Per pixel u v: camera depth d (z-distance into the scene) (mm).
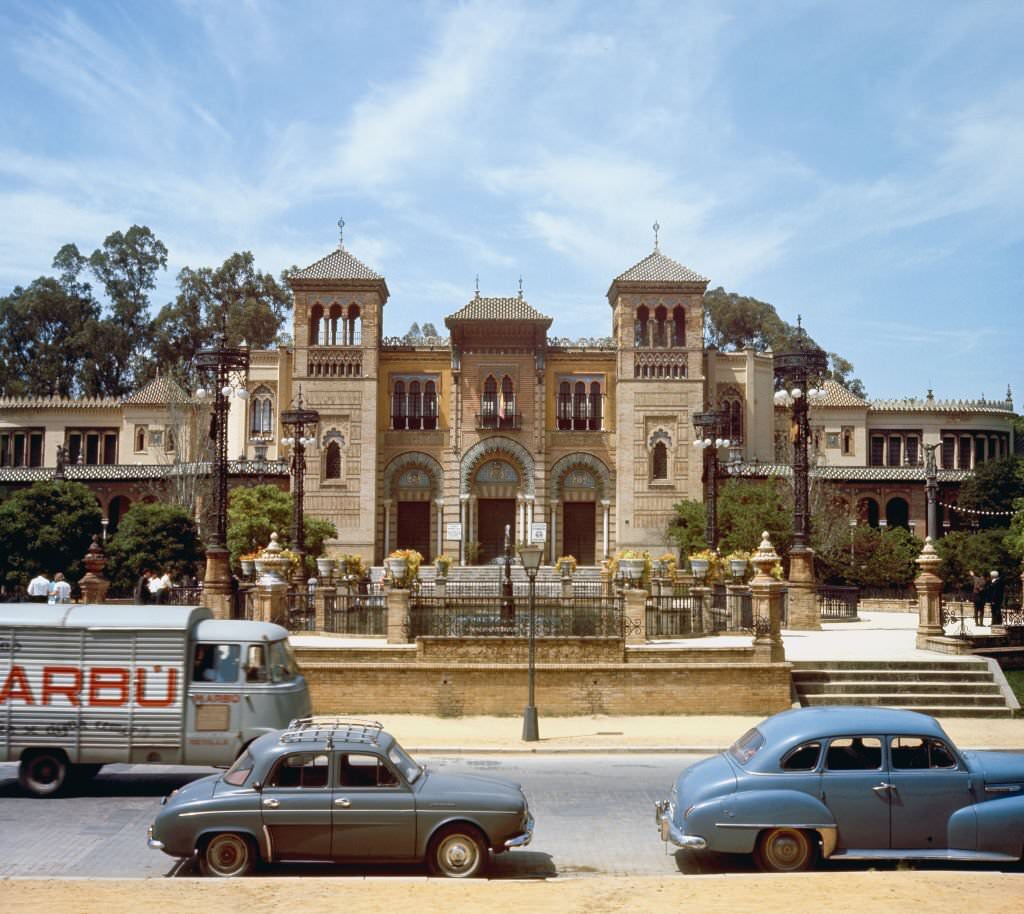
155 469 72125
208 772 20547
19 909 10914
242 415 75312
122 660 18734
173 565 51406
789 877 12570
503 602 28688
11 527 49344
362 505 72062
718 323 117812
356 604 34438
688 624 32781
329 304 73250
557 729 24750
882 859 13906
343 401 72750
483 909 11047
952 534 61875
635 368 73062
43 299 105062
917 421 79875
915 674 27906
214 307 111438
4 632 18641
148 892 11688
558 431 74688
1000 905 11125
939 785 13734
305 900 11383
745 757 14242
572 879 13141
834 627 38969
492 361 74375
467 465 73812
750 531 56875
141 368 107500
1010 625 33125
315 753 13422
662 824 14391
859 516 73438
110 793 18703
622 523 72125
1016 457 73750
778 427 79625
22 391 102000
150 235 112438
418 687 26516
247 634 19141
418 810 13266
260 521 56812
